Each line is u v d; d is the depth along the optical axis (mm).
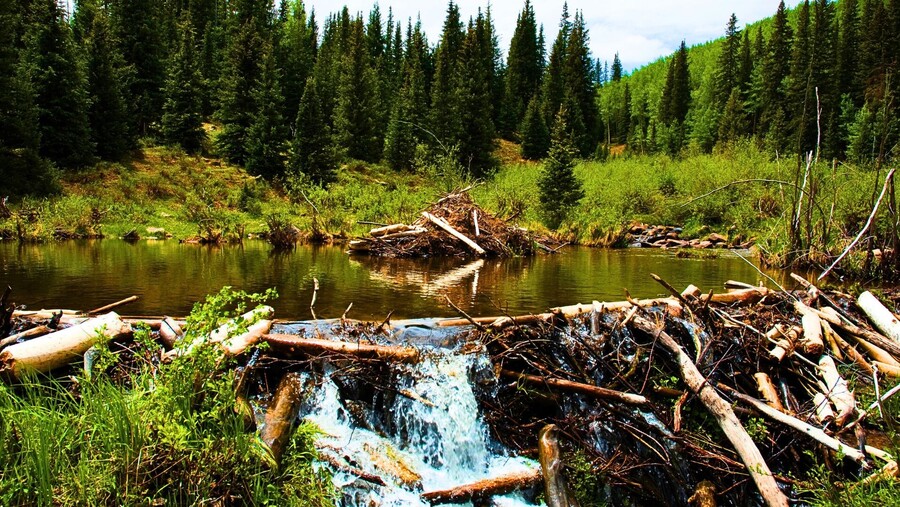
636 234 22953
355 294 7883
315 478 3496
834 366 4977
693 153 44312
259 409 4219
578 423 4555
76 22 41062
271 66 34500
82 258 11789
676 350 4840
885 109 11375
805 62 50812
